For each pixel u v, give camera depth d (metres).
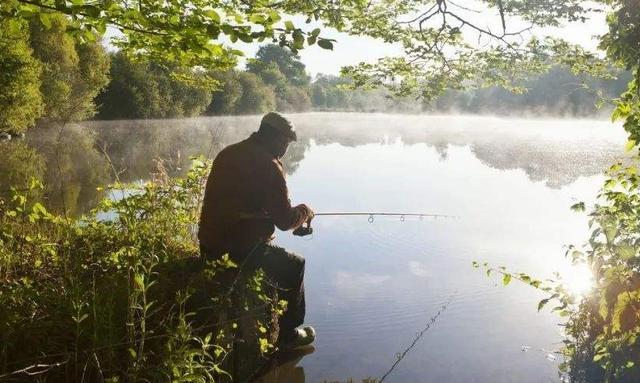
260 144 4.09
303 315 4.25
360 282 5.64
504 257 6.48
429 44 6.62
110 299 3.08
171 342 2.90
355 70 6.88
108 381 2.51
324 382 3.63
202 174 5.61
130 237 3.90
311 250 6.93
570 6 6.47
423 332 4.35
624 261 3.46
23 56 24.06
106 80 37.19
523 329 4.43
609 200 3.83
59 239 4.39
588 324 3.73
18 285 3.25
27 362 2.80
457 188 11.96
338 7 6.38
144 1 3.55
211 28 3.03
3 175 13.46
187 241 5.36
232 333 3.59
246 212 3.93
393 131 39.47
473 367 3.81
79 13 2.97
